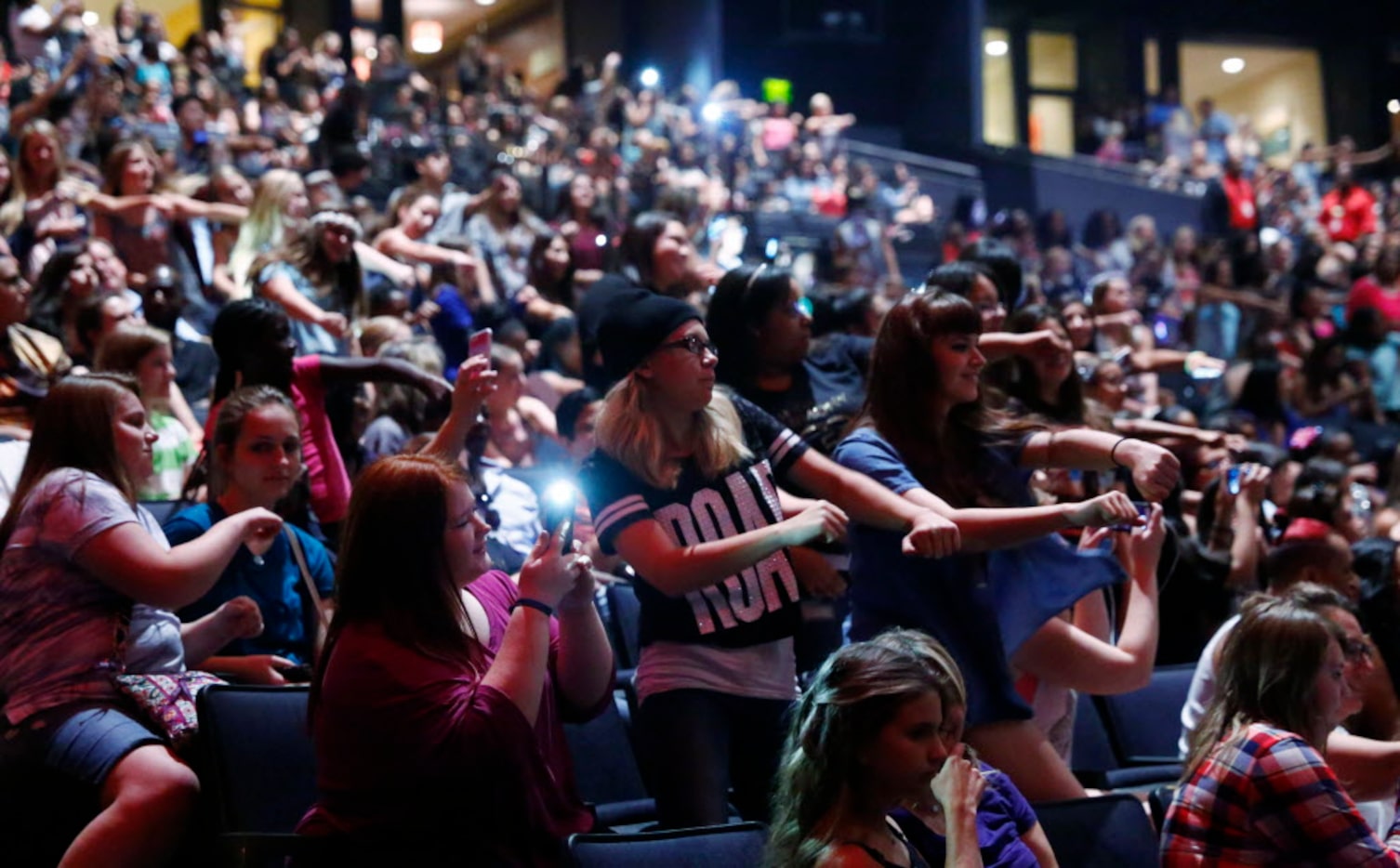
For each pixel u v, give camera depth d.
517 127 15.34
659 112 17.55
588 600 3.37
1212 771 3.51
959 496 3.67
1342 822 3.40
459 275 8.17
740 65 23.75
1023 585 3.72
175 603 3.41
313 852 3.08
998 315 4.70
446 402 5.15
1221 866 3.46
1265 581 5.41
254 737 3.52
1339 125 27.52
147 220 7.17
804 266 13.71
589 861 3.12
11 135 10.04
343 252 6.26
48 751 3.44
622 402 3.55
